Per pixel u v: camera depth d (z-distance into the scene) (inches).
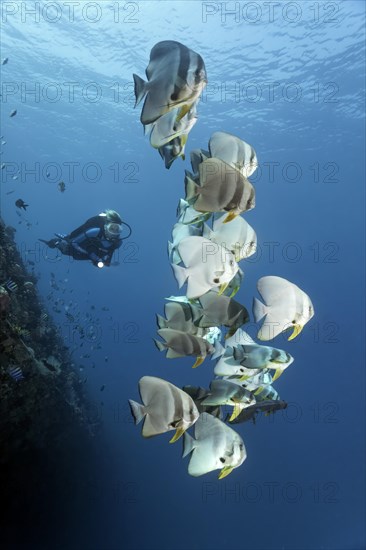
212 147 117.0
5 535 396.5
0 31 1190.3
